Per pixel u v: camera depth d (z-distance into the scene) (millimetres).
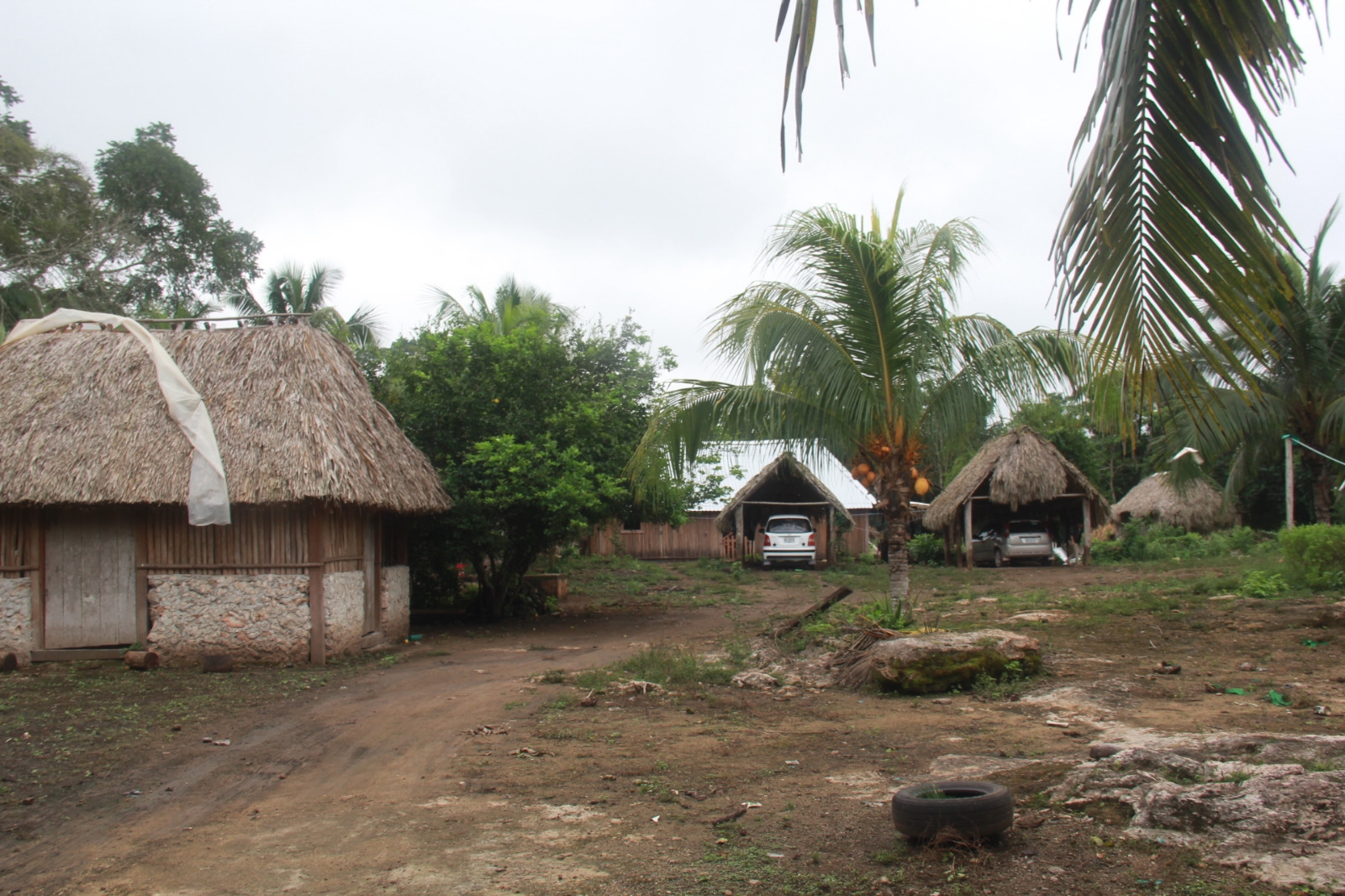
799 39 2969
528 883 4359
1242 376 3832
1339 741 5430
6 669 11484
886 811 5168
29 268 25000
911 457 11930
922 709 8195
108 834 5344
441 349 17000
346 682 10523
